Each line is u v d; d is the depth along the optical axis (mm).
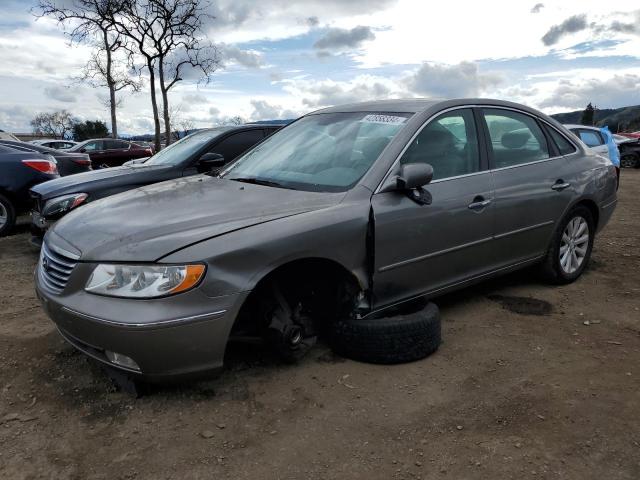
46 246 3203
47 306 2918
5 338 3742
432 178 3508
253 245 2768
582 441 2553
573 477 2314
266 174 3797
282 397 2941
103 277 2676
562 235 4629
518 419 2736
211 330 2672
